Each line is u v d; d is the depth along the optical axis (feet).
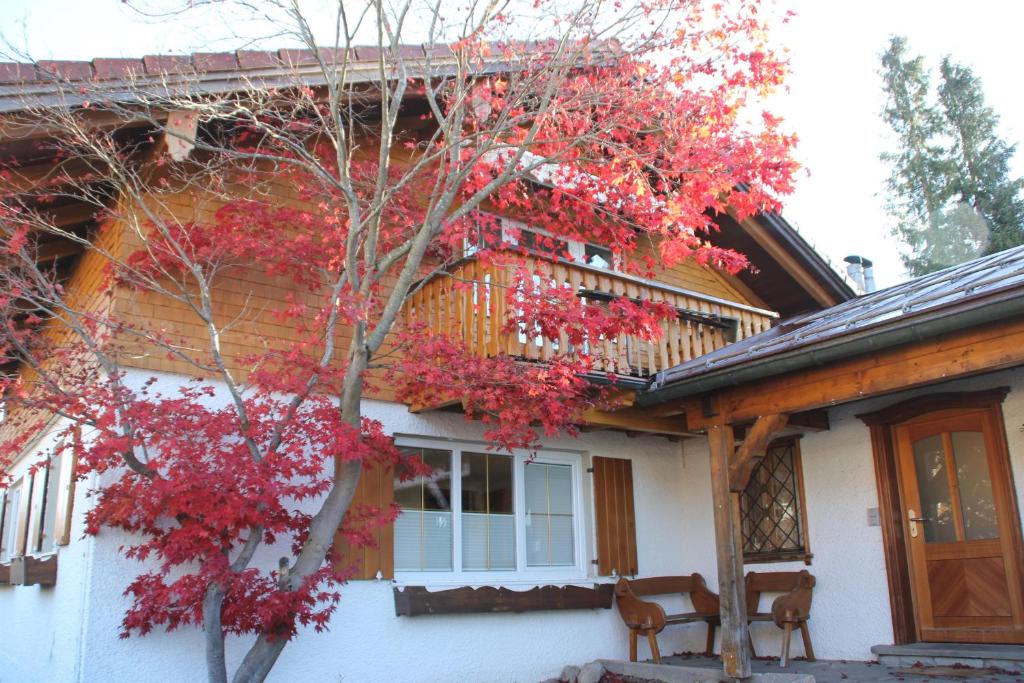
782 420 23.39
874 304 26.30
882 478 27.71
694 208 23.45
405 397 22.85
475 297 25.11
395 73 24.70
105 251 24.32
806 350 21.04
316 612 21.89
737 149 22.72
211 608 17.65
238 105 21.83
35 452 29.22
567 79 25.04
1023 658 22.68
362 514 20.95
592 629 29.12
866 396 21.24
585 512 30.78
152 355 22.56
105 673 20.13
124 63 20.89
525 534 28.94
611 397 25.71
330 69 23.27
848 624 27.94
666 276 36.45
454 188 21.65
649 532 32.40
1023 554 24.25
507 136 26.71
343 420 19.36
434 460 27.25
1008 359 18.08
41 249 26.40
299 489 20.15
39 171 22.20
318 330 23.70
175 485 16.84
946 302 18.22
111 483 21.24
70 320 23.06
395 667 24.30
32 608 26.32
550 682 26.96
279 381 19.45
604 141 23.26
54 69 19.94
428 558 26.32
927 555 26.81
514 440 22.61
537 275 23.79
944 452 26.78
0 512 35.42
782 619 27.61
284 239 23.98
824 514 29.32
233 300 24.17
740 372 22.81
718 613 30.71
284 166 24.43
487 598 26.14
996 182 90.07
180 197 24.34
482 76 25.43
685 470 34.12
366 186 24.34
